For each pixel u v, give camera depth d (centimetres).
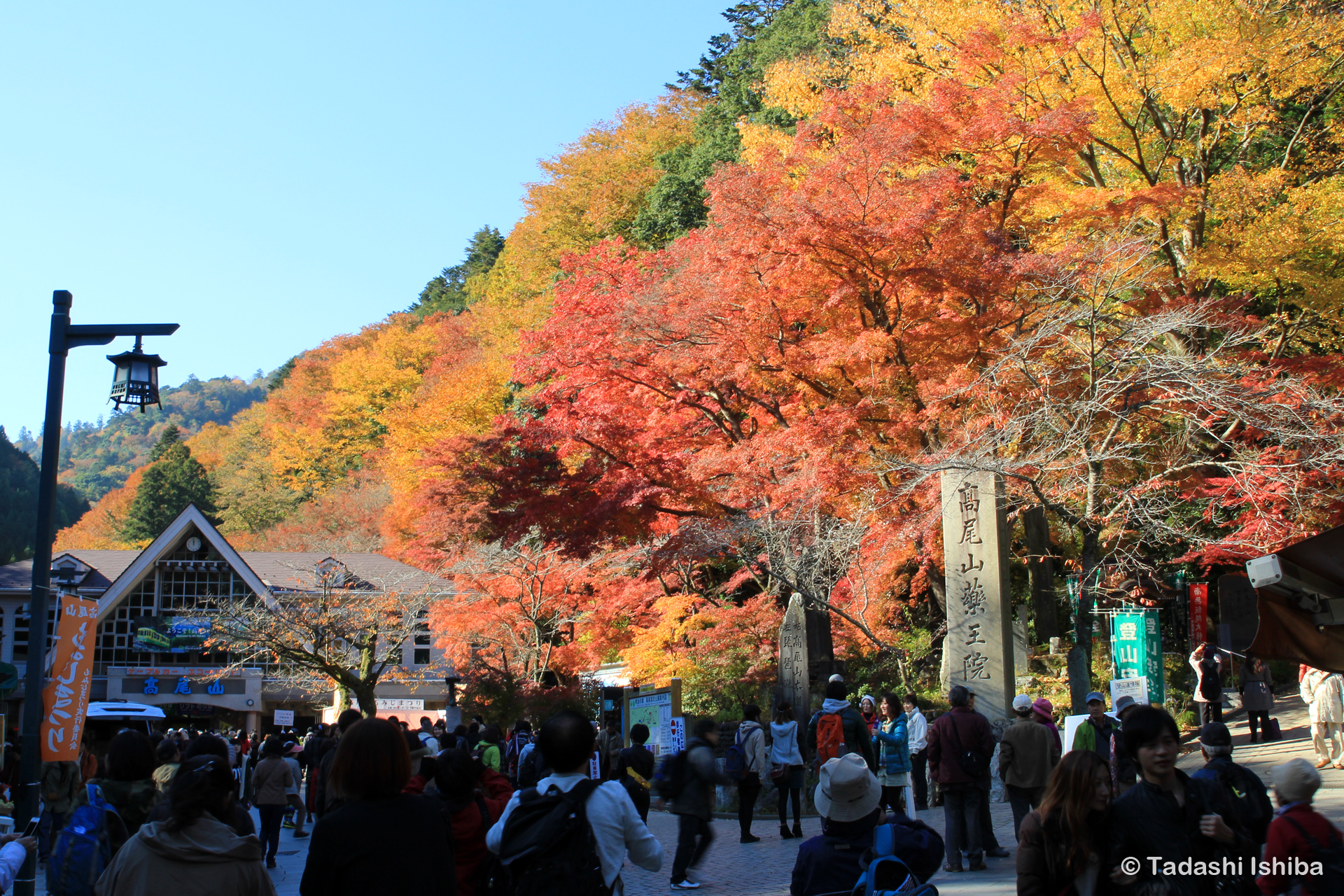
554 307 2419
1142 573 2372
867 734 1216
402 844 446
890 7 2962
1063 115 2041
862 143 2036
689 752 1074
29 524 10075
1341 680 1372
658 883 1091
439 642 3622
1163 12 2344
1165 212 2253
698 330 2133
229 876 492
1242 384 1694
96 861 660
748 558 2219
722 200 2052
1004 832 1260
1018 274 1930
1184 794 493
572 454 2409
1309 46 2400
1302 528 1736
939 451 1767
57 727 966
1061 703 2092
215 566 4453
